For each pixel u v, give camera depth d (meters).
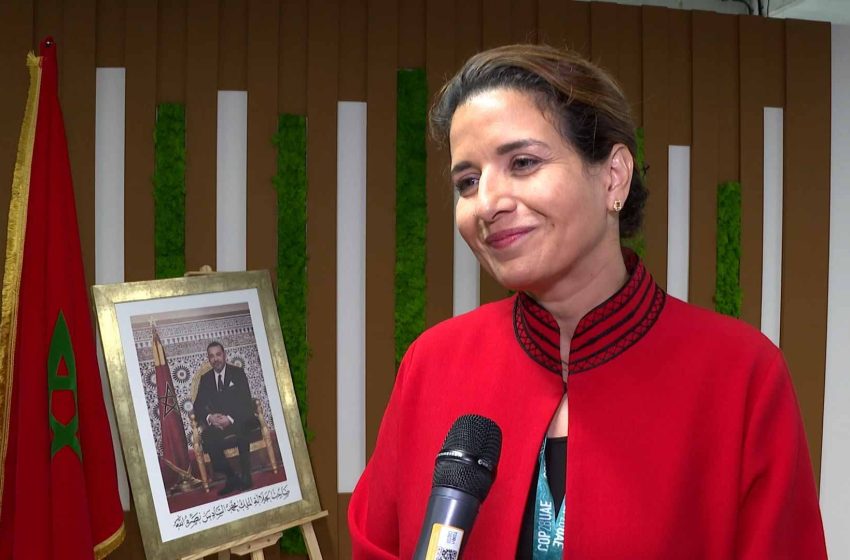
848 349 2.45
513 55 0.68
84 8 2.08
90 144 2.08
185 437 1.81
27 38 2.06
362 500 0.94
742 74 2.38
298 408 2.04
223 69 2.17
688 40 2.38
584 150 0.67
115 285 1.79
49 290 1.73
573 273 0.71
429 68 2.23
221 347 1.92
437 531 0.58
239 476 1.87
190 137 2.14
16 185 1.73
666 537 0.66
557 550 0.70
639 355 0.72
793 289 2.40
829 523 2.44
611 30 2.32
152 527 1.70
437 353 0.86
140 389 1.77
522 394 0.76
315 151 2.20
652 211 2.34
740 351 0.71
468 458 0.60
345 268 2.25
